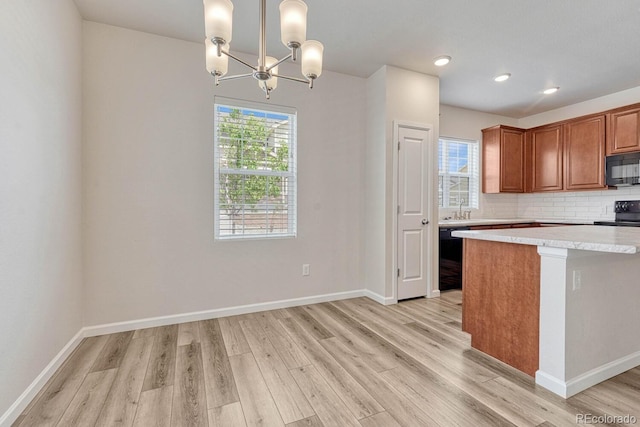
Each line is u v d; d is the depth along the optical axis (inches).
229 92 114.0
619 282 74.2
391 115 128.3
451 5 88.7
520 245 75.2
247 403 63.8
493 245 82.1
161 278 105.3
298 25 52.3
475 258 87.7
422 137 136.0
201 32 102.5
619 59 120.6
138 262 102.3
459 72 133.3
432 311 120.6
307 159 128.0
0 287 56.2
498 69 130.0
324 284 132.6
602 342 71.6
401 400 64.7
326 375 74.3
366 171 139.6
